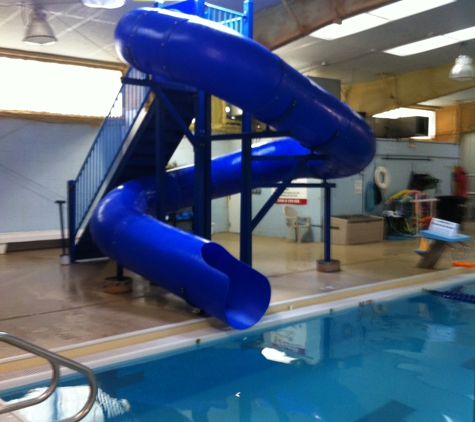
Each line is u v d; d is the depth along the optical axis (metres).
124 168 8.07
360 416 3.28
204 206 6.25
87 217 8.82
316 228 10.80
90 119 10.57
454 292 6.69
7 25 8.22
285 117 5.36
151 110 7.07
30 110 9.95
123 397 3.52
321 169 7.23
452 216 11.88
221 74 4.86
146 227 5.55
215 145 12.38
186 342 4.53
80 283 6.66
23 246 9.82
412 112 16.33
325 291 6.15
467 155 16.23
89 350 4.16
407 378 3.88
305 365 4.14
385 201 12.07
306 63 11.21
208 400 3.50
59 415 3.21
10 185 9.90
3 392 3.53
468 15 8.27
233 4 7.60
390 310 5.85
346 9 6.88
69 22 8.18
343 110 5.90
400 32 9.08
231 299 5.27
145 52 5.12
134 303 5.60
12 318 4.97
